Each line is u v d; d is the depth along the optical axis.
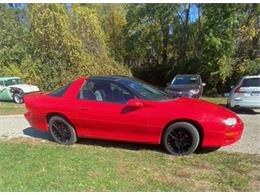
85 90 6.93
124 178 4.93
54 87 20.47
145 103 6.25
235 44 23.84
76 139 7.03
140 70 36.50
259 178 4.93
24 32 25.44
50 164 5.55
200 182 4.77
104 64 21.77
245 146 6.69
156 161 5.74
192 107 6.12
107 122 6.52
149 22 35.00
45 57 20.62
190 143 6.00
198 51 30.67
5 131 8.71
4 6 26.34
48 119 7.27
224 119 5.88
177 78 17.52
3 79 19.33
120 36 37.94
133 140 6.39
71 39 20.31
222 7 23.44
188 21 32.88
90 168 5.35
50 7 20.33
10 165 5.54
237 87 11.90
